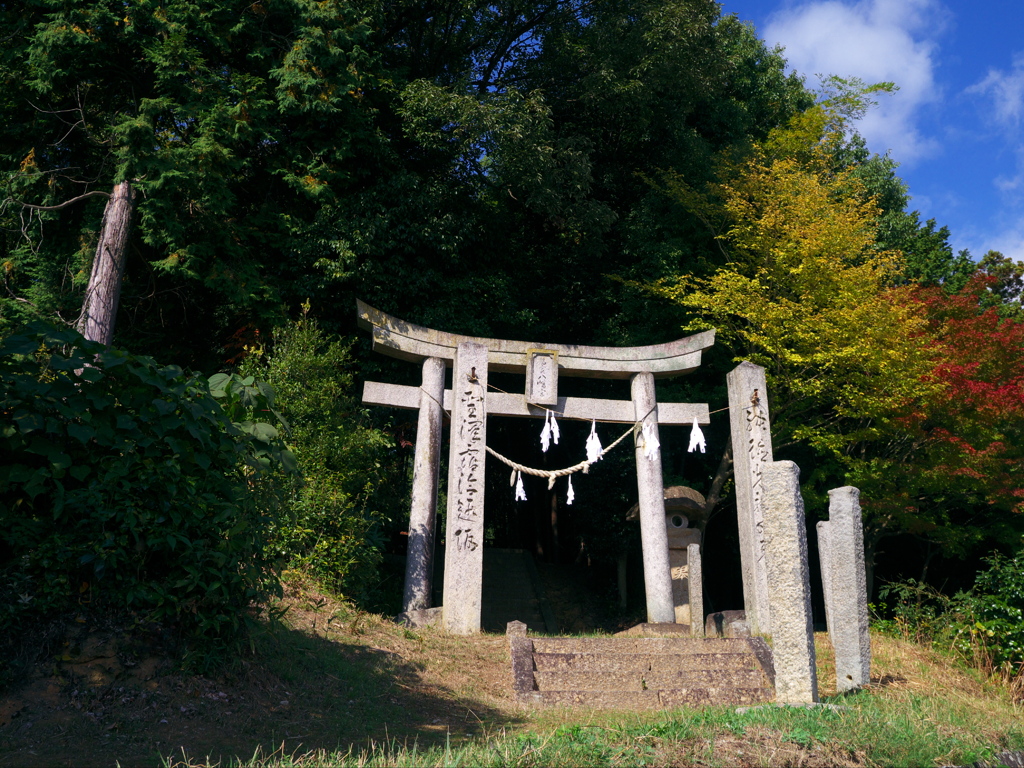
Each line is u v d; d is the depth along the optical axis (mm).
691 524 16344
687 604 14984
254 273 13375
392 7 16906
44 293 13539
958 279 20094
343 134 14445
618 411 13375
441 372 12914
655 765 4473
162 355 14680
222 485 6270
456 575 11312
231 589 6117
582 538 17531
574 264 17562
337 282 14367
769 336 13977
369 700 6828
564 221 16766
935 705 6930
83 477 5641
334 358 12430
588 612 16906
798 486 7270
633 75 16688
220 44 13367
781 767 4574
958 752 5254
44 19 12875
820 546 10461
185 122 13359
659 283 15914
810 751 4789
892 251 14586
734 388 12344
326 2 13789
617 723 6359
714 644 9625
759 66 22281
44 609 5371
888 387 13250
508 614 16109
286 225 13977
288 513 7523
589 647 9469
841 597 8039
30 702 5020
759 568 11234
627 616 16188
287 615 8641
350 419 12312
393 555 17969
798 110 22500
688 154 18141
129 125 11609
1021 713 7977
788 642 6895
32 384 5488
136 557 5734
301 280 14062
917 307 14078
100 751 4723
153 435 5973
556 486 19984
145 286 14711
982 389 12711
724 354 17109
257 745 5191
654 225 17234
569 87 17719
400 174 14828
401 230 14711
